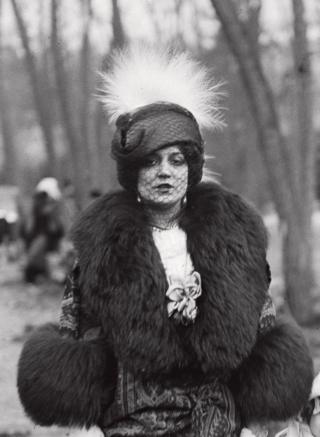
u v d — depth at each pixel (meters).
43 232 17.38
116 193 3.78
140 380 3.60
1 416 7.63
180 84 3.89
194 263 3.65
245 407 3.73
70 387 3.62
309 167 11.87
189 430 3.65
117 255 3.61
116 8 13.98
